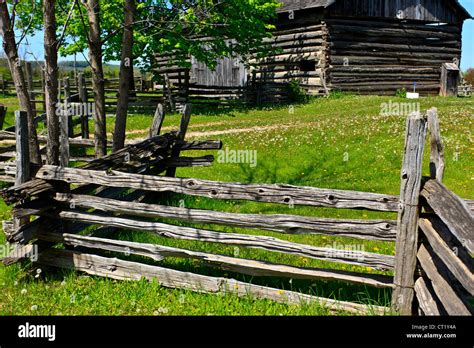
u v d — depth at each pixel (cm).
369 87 2706
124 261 538
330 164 1089
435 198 360
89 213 542
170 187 506
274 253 602
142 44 2288
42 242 561
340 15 2575
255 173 1048
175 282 518
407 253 418
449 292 324
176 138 856
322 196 449
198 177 1013
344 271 461
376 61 2708
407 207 411
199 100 2614
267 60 2875
